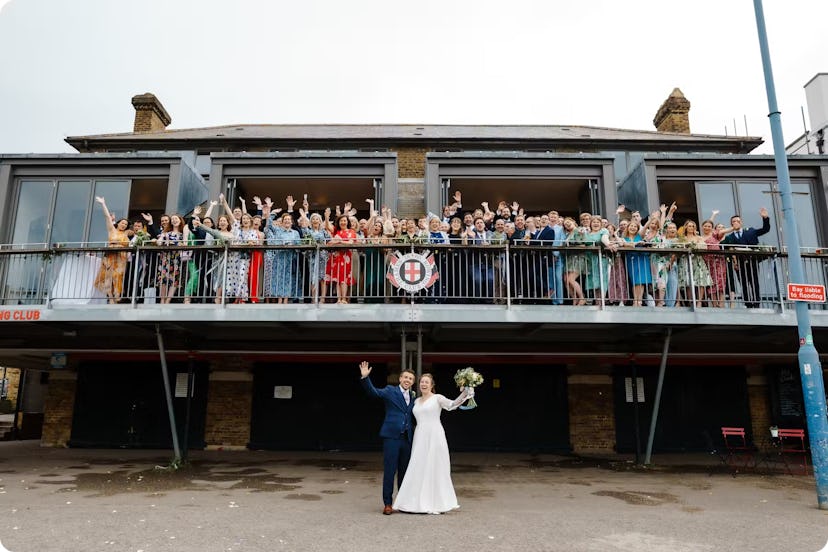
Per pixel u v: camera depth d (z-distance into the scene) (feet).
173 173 38.14
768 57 26.17
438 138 47.67
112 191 37.96
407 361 36.19
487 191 42.80
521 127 57.41
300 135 49.47
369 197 43.75
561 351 38.70
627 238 30.55
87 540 17.39
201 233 30.25
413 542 17.19
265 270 28.27
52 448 42.19
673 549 16.85
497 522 19.94
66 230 37.24
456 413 42.39
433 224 29.53
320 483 28.48
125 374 43.21
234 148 48.39
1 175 37.27
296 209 46.24
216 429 42.04
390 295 27.86
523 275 29.14
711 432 42.37
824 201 38.04
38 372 56.75
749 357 41.47
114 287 28.91
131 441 42.22
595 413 42.39
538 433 42.11
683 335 34.24
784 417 42.19
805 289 23.94
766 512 22.22
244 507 22.35
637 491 26.84
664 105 57.72
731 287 28.60
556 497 25.21
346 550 16.33
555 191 42.75
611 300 27.91
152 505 22.68
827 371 41.88
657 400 33.94
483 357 41.45
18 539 17.51
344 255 28.27
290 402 42.47
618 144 48.08
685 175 39.04
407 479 21.53
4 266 30.14
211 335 34.68
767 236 37.81
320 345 39.04
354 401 42.47
